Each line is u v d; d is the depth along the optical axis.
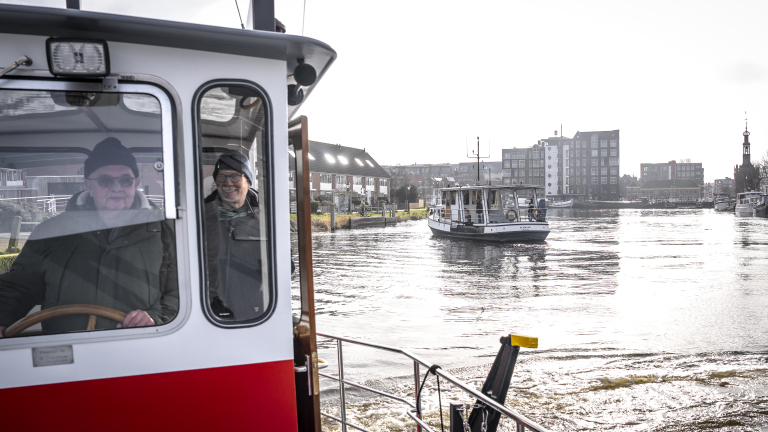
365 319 14.04
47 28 2.01
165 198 2.15
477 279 21.75
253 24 2.39
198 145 2.20
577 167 172.38
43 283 2.10
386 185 99.00
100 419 2.11
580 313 14.85
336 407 7.45
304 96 3.05
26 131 2.03
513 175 174.62
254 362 2.30
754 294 17.86
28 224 2.08
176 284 2.19
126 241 2.15
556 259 29.05
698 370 9.44
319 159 81.75
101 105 2.09
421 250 34.47
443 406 7.47
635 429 6.97
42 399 2.06
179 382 2.20
